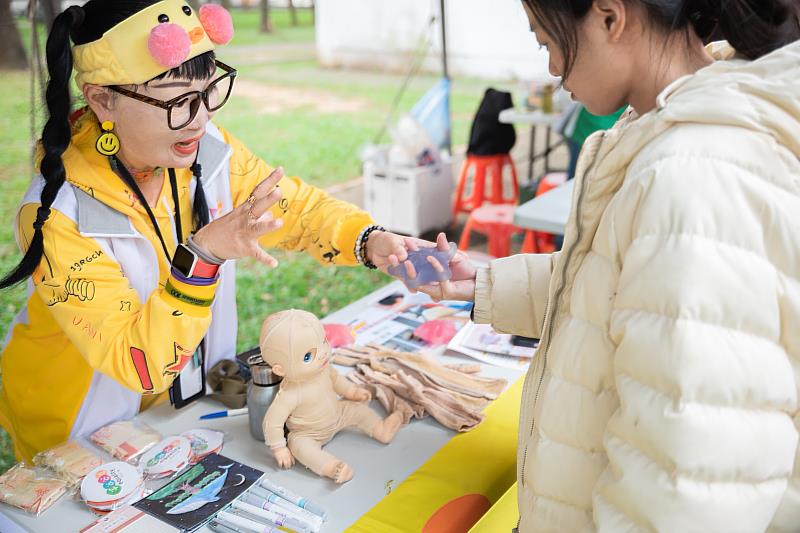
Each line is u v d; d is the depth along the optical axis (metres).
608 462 0.76
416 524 1.06
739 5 0.70
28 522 1.08
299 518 1.04
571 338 0.77
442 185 4.63
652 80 0.75
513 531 0.95
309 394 1.18
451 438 1.27
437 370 1.44
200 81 1.15
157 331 1.11
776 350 0.63
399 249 1.32
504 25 9.21
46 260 1.17
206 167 1.43
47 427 1.37
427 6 9.87
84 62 1.10
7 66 7.97
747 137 0.64
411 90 9.46
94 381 1.34
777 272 0.63
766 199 0.62
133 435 1.27
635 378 0.65
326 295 4.14
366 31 10.66
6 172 6.07
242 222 1.04
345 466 1.15
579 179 0.80
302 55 12.09
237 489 1.11
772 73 0.66
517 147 6.92
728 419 0.61
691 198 0.62
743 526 0.62
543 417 0.80
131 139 1.18
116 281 1.21
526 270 1.12
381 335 1.62
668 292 0.62
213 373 1.47
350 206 1.51
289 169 6.30
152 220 1.31
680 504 0.61
